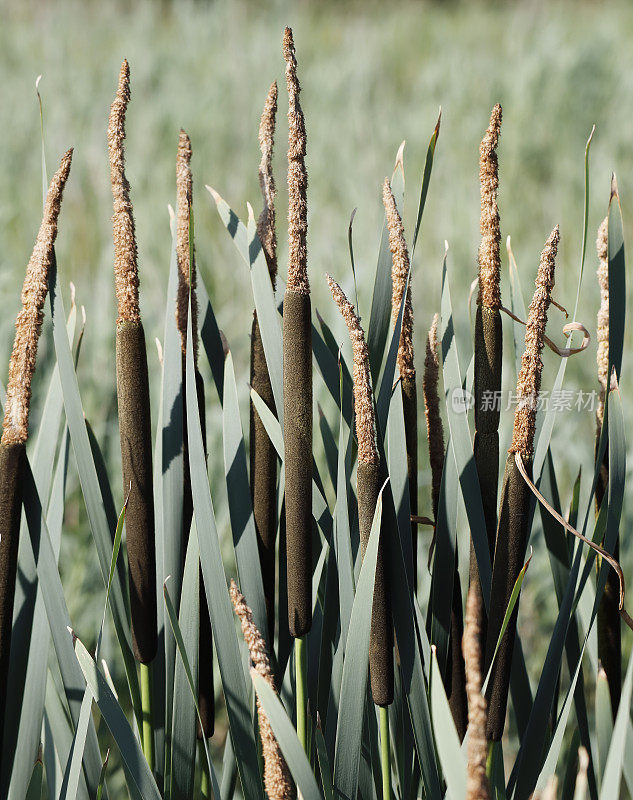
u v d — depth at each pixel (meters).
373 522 1.74
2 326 3.19
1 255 4.10
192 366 1.79
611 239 1.81
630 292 4.75
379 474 1.76
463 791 1.66
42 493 1.85
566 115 8.52
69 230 5.74
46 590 1.80
